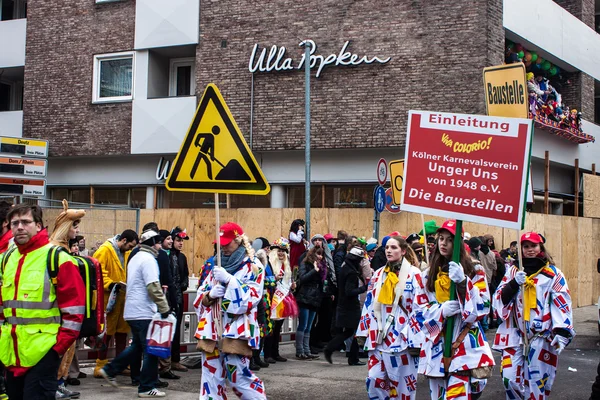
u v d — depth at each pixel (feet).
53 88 72.13
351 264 35.58
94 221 47.96
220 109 20.98
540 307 24.36
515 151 20.38
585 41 78.48
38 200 47.39
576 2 80.59
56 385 18.24
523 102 47.11
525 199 20.25
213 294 21.39
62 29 72.08
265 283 35.19
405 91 59.11
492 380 33.63
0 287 18.66
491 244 51.70
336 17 61.31
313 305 38.96
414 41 59.06
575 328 53.06
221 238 22.03
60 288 18.01
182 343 37.86
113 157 70.59
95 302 19.21
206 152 21.02
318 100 61.62
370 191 61.87
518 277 23.70
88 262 19.15
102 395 28.66
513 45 65.92
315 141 61.52
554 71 74.38
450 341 19.79
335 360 38.99
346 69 60.90
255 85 63.87
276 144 62.90
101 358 32.27
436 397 20.36
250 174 20.67
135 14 68.64
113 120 69.15
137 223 48.08
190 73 70.49
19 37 75.10
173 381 31.99
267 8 63.62
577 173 73.77
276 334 38.19
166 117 66.64
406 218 56.03
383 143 59.52
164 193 69.46
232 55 64.69
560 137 71.36
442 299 20.06
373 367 23.72
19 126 73.77
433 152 21.07
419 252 35.63
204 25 65.82
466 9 57.77
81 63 71.05
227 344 21.44
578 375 35.17
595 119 89.76
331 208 57.82
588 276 70.44
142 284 28.48
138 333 28.55
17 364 17.83
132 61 69.00
